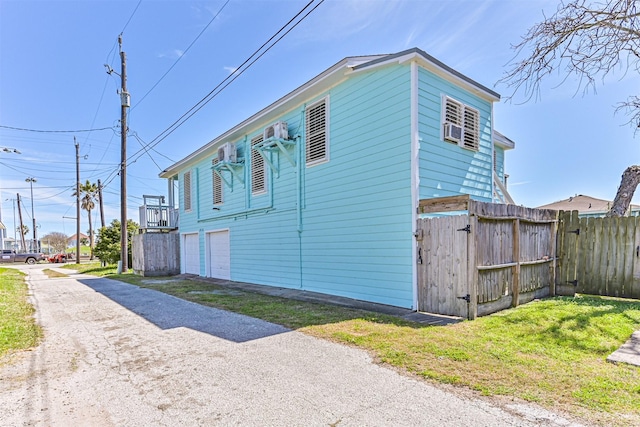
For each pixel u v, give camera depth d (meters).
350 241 7.11
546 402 2.43
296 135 8.55
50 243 63.19
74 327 5.26
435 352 3.49
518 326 4.32
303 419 2.35
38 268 21.81
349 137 7.17
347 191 7.19
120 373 3.32
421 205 5.75
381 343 3.85
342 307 6.12
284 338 4.26
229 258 11.61
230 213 11.48
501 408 2.38
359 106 6.96
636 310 5.03
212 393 2.81
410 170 5.94
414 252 5.76
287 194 8.92
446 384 2.79
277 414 2.43
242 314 5.75
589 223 6.56
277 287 9.20
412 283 5.80
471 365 3.13
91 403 2.71
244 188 10.78
